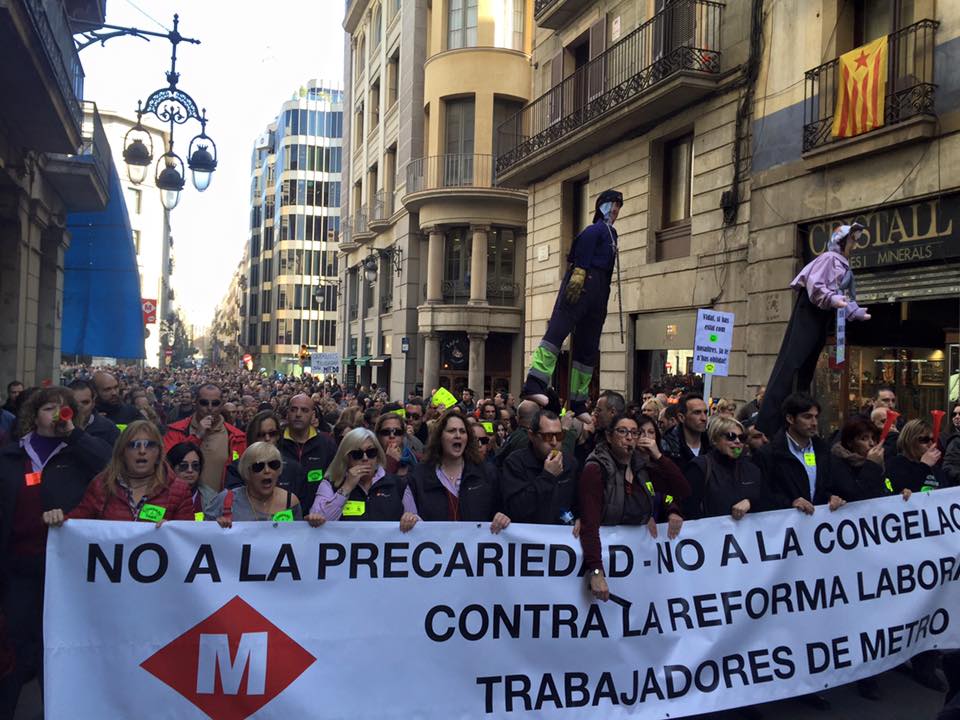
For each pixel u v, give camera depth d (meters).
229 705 3.96
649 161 15.07
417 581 4.25
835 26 11.04
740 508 4.86
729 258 12.90
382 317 34.09
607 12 16.58
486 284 26.97
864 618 5.06
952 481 6.34
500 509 4.84
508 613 4.36
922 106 9.57
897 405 10.65
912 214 9.98
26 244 14.60
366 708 4.11
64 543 3.88
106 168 18.09
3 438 6.25
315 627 4.10
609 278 5.93
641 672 4.54
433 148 27.25
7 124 11.96
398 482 4.76
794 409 5.14
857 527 5.13
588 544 4.38
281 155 81.75
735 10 12.96
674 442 6.20
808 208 11.41
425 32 30.00
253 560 4.06
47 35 10.09
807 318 5.91
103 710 3.84
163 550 3.97
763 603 4.84
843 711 4.95
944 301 9.98
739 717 4.91
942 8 9.60
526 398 5.62
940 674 5.73
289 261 79.75
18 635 4.22
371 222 33.66
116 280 20.27
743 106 12.62
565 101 18.33
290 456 6.68
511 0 26.77
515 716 4.31
